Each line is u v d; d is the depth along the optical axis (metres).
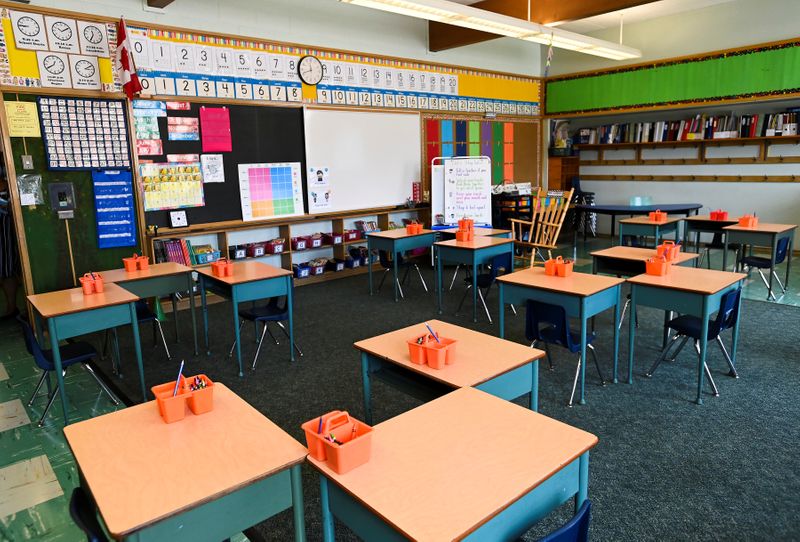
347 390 3.89
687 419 3.33
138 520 1.36
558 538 1.27
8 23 4.96
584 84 10.41
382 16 8.05
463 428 1.79
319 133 7.45
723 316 3.54
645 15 9.20
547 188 11.34
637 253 4.80
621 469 2.79
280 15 6.89
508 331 5.18
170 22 5.98
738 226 6.23
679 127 9.64
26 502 2.71
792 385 3.78
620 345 4.70
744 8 8.45
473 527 1.30
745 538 2.26
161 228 6.13
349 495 1.49
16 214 5.20
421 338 2.44
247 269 4.61
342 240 7.74
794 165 8.80
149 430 1.84
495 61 9.99
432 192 8.12
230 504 1.54
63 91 5.29
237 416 1.94
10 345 5.27
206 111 6.35
